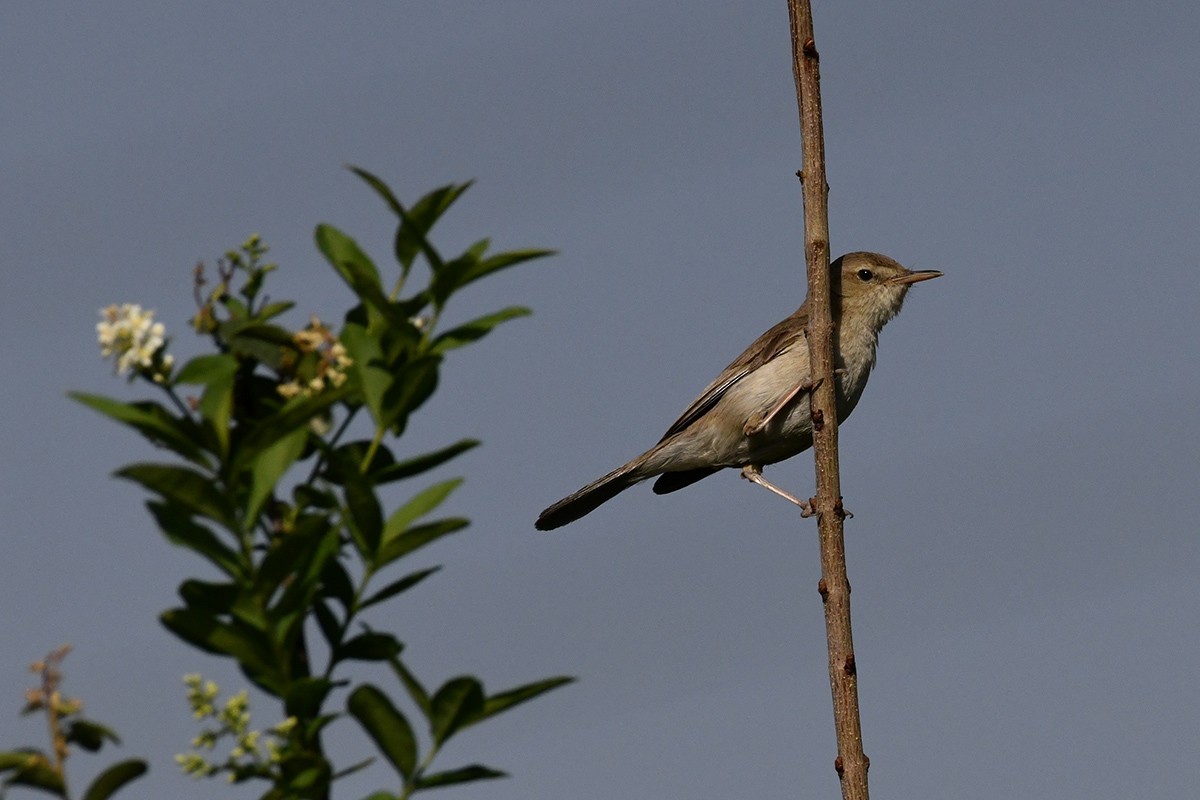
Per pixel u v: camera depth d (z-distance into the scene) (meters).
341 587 6.13
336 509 6.25
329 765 5.55
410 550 6.12
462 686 5.75
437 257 6.49
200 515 5.73
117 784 5.29
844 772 10.20
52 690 5.29
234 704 5.52
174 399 6.07
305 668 5.97
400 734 5.71
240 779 5.55
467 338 6.59
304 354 6.53
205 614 5.71
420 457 6.27
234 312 6.94
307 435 6.09
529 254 6.53
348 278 6.33
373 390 6.29
